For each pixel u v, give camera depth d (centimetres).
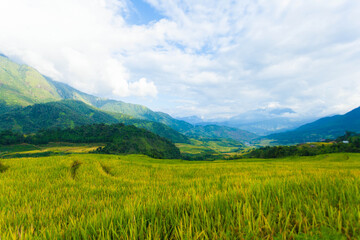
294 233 212
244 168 3494
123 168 3419
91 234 267
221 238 218
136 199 444
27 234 273
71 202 764
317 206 264
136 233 239
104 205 583
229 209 303
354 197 288
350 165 4016
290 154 11319
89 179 2141
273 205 304
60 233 276
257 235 218
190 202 356
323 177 482
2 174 2397
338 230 199
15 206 805
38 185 1662
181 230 229
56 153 15750
